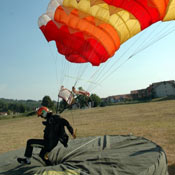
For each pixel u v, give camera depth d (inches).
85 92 170.2
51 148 149.8
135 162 135.4
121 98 2406.5
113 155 153.6
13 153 194.9
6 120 1243.8
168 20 166.4
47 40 209.3
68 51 220.4
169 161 206.8
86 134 418.0
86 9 174.2
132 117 617.3
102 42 198.8
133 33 185.8
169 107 773.3
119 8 161.3
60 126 151.3
